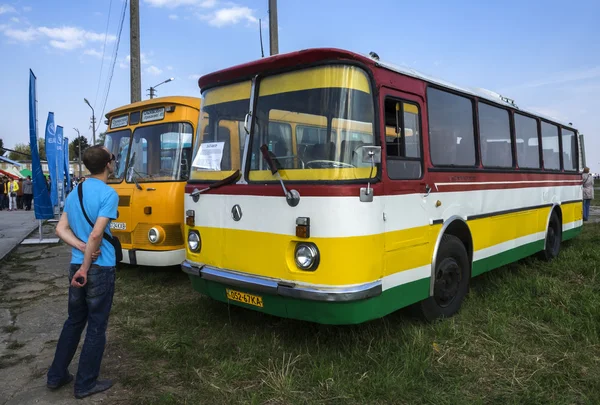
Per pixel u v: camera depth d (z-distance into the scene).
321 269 3.88
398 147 4.45
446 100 5.36
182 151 6.98
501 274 7.23
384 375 3.82
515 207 6.86
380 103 4.20
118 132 7.95
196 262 4.97
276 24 12.51
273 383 3.76
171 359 4.22
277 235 4.15
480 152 6.01
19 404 3.49
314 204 3.90
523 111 7.38
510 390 3.70
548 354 4.36
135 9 14.41
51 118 13.52
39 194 11.06
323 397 3.60
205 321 5.14
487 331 4.82
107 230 3.61
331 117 3.97
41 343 4.75
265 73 4.51
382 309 4.16
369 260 3.95
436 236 4.94
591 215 17.16
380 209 4.07
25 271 8.09
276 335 4.72
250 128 4.52
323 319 3.96
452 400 3.53
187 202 5.10
